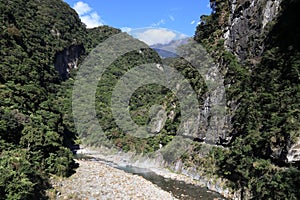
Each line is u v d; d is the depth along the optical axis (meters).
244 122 38.34
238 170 33.62
